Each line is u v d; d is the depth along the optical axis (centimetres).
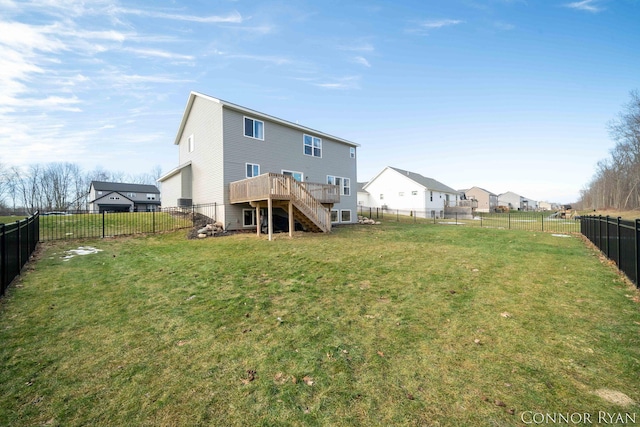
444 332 394
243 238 1171
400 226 1870
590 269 709
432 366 315
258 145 1559
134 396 270
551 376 295
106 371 310
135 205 4359
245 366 317
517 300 508
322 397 266
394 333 392
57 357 336
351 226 1869
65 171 4906
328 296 531
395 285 591
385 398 264
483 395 267
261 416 243
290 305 490
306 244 1030
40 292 546
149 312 465
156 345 364
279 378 296
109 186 4278
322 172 1941
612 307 471
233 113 1456
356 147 2239
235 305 490
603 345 354
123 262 775
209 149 1520
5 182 4047
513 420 236
